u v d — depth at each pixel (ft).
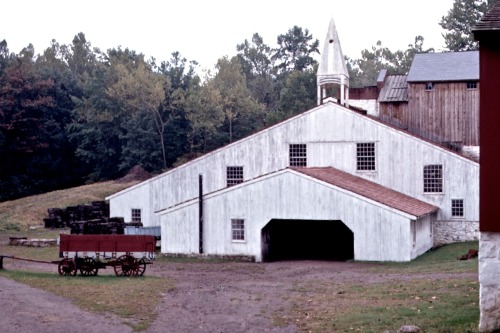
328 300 67.15
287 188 113.80
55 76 312.50
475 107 143.43
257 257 114.93
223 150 136.98
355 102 164.55
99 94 287.89
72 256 84.74
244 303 67.10
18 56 333.21
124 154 284.82
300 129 132.87
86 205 175.83
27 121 266.98
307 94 283.59
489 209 49.62
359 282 81.05
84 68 432.66
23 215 189.67
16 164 269.03
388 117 150.41
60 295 67.41
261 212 115.44
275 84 391.65
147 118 282.15
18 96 270.46
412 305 59.93
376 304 62.34
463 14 291.38
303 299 69.05
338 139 130.72
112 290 71.61
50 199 218.38
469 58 149.89
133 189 143.02
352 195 109.81
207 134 292.20
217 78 331.57
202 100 290.97
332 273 94.43
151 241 86.02
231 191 117.39
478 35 49.90
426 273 84.48
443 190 124.47
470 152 143.43
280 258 121.19
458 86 144.77
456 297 61.72
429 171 125.29
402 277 82.48
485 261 49.55
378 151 128.16
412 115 148.36
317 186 111.96
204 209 119.14
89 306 61.77
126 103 286.05
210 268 104.88
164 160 280.92
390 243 107.45
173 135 287.28
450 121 145.28
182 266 107.55
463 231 123.44
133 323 55.31
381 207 107.86
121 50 366.43
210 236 118.62
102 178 289.33
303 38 411.54
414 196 125.90
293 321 57.36
